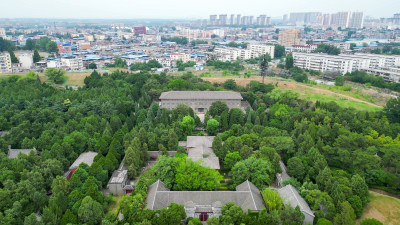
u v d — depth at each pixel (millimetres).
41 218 91062
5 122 159750
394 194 115625
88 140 142875
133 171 123688
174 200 101938
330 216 97500
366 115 177625
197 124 181375
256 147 144375
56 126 160750
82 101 196500
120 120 169750
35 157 124938
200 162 125875
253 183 112500
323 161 123062
